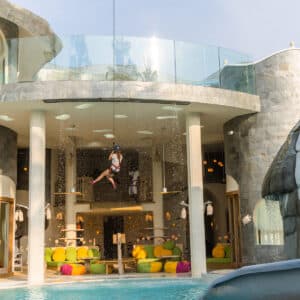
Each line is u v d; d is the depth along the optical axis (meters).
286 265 3.59
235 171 16.14
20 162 21.20
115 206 20.36
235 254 16.12
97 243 22.50
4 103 13.75
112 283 13.02
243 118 15.87
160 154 20.70
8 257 15.66
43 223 14.01
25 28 15.20
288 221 6.52
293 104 15.11
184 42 14.30
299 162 6.46
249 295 3.71
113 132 18.44
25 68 13.70
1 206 15.96
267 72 15.48
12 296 10.80
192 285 12.34
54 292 11.43
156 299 9.94
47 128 17.61
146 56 13.87
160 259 16.70
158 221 20.25
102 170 22.47
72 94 13.38
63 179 21.17
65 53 13.62
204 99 14.16
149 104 14.34
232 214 16.38
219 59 14.79
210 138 20.23
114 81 13.54
